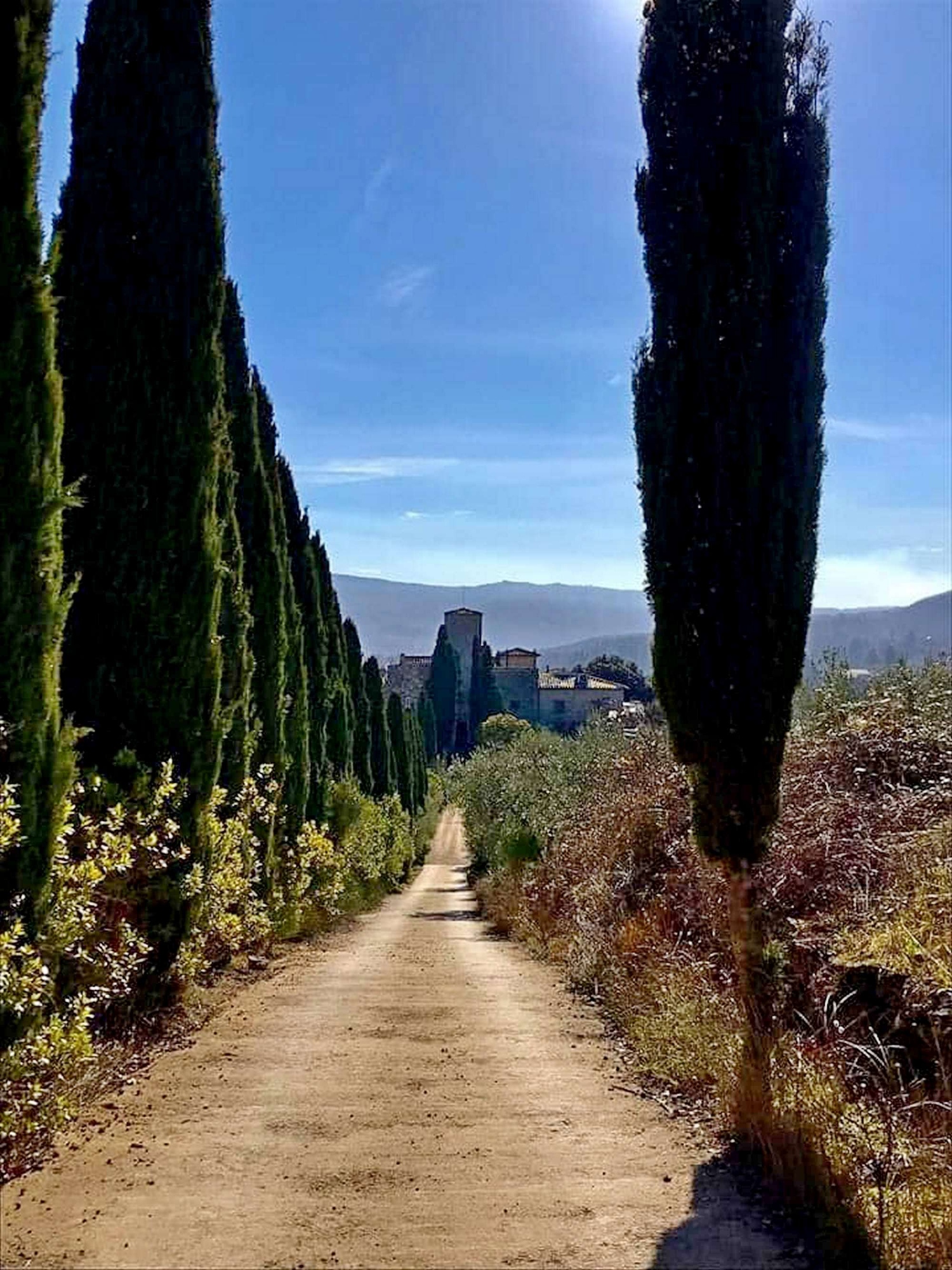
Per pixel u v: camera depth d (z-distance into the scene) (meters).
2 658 4.86
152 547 8.19
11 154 5.07
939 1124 4.43
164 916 8.09
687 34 5.54
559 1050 6.99
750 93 5.40
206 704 8.57
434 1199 4.16
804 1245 3.75
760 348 5.29
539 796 20.41
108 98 8.52
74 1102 5.30
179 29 8.77
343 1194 4.20
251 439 14.15
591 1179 4.40
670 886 9.97
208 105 8.98
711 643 5.23
